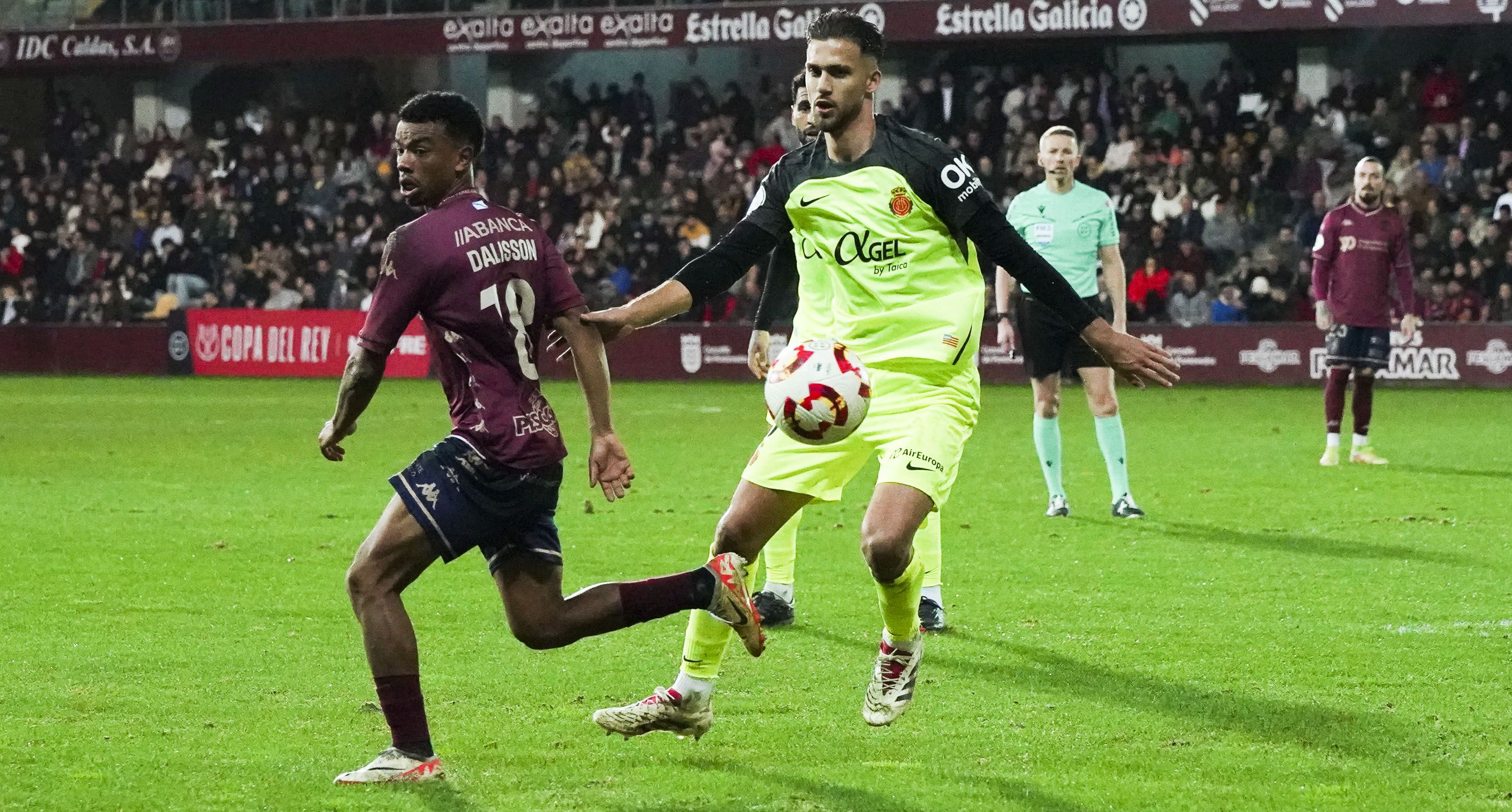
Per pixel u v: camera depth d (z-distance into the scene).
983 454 36.94
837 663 16.03
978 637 17.23
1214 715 13.79
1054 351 26.34
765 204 13.55
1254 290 64.88
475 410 11.62
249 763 12.33
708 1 73.94
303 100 86.31
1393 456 35.72
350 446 40.03
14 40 78.75
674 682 13.56
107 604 19.27
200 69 86.50
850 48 12.93
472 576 21.12
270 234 78.25
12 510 28.02
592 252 72.75
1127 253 67.75
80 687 14.93
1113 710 13.99
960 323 13.17
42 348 75.44
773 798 11.45
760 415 49.62
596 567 22.02
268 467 35.25
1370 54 76.06
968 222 12.85
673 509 27.97
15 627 17.88
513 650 16.58
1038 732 13.27
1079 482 31.34
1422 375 60.81
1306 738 13.01
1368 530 24.77
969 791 11.57
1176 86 72.00
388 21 75.75
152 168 81.62
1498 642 16.62
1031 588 20.17
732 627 12.32
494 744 12.92
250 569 21.83
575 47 74.06
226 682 15.16
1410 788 11.62
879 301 13.28
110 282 77.31
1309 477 31.89
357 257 76.56
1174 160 68.75
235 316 73.31
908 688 12.99
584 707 14.20
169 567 21.98
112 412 51.53
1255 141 69.75
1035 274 12.67
